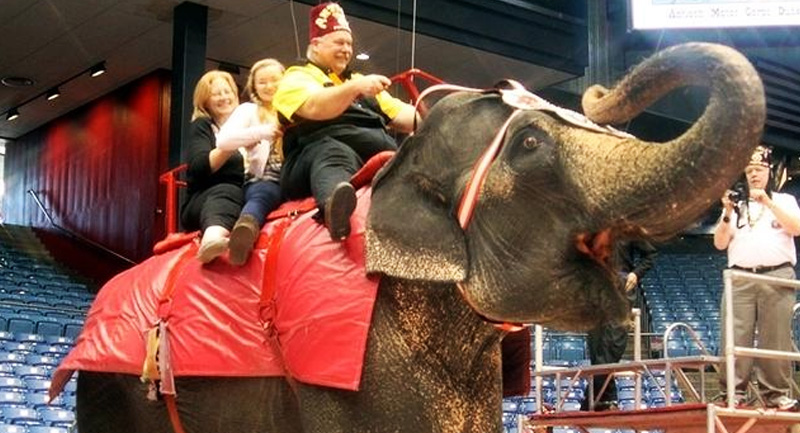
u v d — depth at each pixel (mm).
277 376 3158
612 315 2592
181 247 3814
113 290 3855
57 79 18109
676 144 2334
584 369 6555
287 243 3188
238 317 3234
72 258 20062
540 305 2615
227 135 3637
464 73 17297
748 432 5961
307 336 2945
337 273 2979
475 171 2693
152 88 17703
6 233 21062
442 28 15492
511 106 2760
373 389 2859
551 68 16938
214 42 15797
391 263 2824
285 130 3520
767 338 6305
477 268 2701
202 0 14078
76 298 18188
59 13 14656
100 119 19391
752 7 15203
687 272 22047
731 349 5461
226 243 3354
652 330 19516
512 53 16344
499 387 3033
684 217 2383
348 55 3611
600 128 2602
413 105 3545
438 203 2834
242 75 17281
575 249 2570
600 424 5973
